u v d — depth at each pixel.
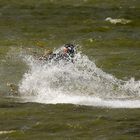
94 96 91.81
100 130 72.81
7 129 73.12
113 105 85.31
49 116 78.56
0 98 90.06
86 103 86.62
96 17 174.50
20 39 147.38
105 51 136.62
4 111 80.81
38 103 86.44
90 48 140.12
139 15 177.00
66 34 153.88
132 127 73.75
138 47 141.75
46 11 182.50
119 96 92.44
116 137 70.00
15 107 83.56
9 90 95.94
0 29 159.12
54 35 152.38
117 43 144.88
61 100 88.75
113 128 73.44
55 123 75.06
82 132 72.06
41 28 160.25
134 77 108.56
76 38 149.62
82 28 160.38
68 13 179.62
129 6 192.00
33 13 179.88
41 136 70.56
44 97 91.12
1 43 142.38
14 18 172.88
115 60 126.00
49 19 172.00
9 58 125.81
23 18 173.00
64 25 164.38
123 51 136.38
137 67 119.31
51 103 86.62
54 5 192.12
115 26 164.25
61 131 72.56
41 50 135.88
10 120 76.88
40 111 81.12
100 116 78.31
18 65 118.56
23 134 71.31
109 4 195.25
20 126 74.31
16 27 161.62
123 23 167.38
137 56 130.25
